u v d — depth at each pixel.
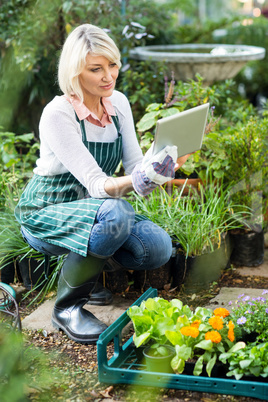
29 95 4.82
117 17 4.81
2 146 3.81
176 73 4.89
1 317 2.42
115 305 2.78
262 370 1.96
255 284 3.04
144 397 1.99
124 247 2.52
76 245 2.30
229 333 2.03
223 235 3.15
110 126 2.47
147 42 6.40
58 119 2.29
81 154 2.30
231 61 4.73
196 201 3.28
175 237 3.06
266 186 3.49
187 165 3.43
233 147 3.42
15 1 4.29
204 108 2.18
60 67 2.29
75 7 4.39
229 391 1.94
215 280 3.05
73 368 2.21
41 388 2.01
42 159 2.44
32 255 2.93
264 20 8.16
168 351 2.08
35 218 2.44
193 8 9.14
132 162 2.60
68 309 2.47
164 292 2.95
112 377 2.06
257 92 7.90
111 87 2.31
